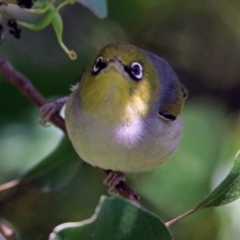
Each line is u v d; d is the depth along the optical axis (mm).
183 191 2145
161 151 2084
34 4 2035
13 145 2113
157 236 1998
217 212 2139
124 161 2080
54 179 2104
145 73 2070
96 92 2064
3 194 2141
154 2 2223
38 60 2160
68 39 2203
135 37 2234
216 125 2189
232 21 2260
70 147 2105
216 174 2148
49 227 2152
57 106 2104
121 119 2070
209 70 2287
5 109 2121
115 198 1994
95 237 1993
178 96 2102
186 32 2258
